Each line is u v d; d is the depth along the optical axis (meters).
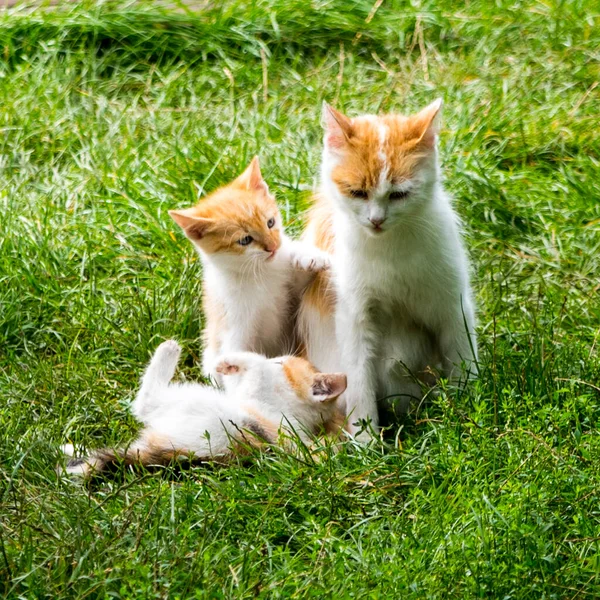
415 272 10.50
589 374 10.82
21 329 12.52
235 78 17.83
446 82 17.34
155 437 9.98
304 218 13.32
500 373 10.73
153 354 11.82
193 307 12.53
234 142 15.62
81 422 10.87
